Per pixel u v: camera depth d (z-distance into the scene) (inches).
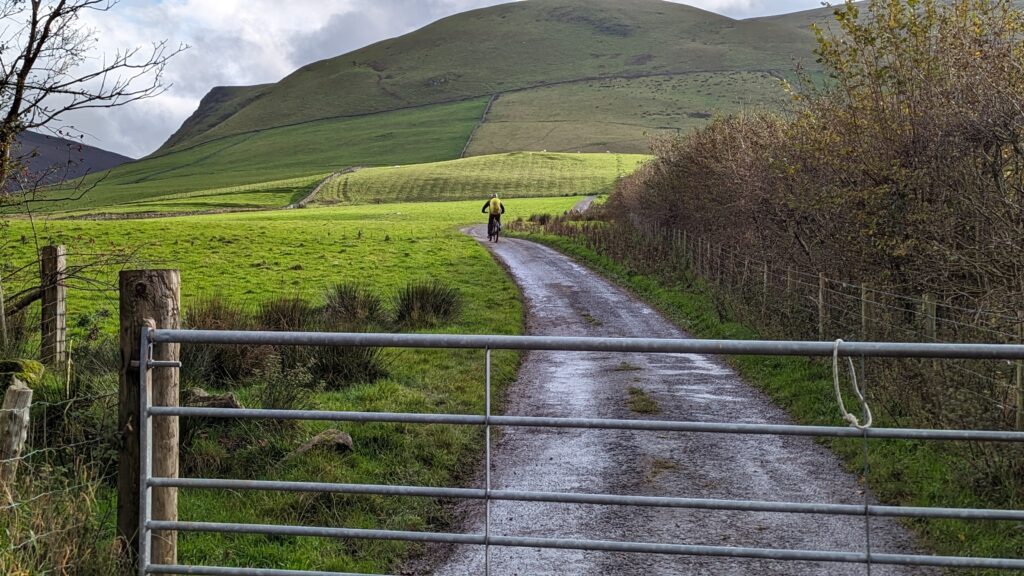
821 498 275.6
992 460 260.4
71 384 292.8
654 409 428.1
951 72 432.1
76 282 897.5
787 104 593.0
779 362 526.6
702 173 976.9
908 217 448.5
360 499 263.4
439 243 1673.2
